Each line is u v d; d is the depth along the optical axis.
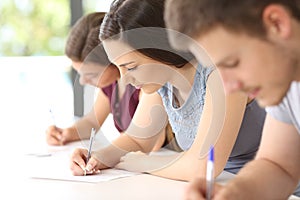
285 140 1.09
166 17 0.90
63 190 1.26
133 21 1.31
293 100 1.00
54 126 2.03
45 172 1.44
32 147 1.89
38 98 3.08
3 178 1.39
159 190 1.24
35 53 3.49
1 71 3.46
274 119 1.10
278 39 0.81
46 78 3.42
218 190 1.01
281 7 0.80
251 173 1.06
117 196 1.20
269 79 0.84
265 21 0.81
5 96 3.10
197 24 0.83
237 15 0.80
